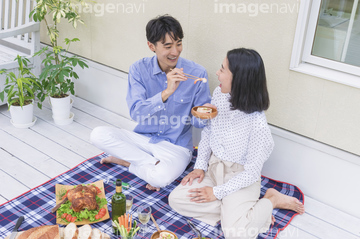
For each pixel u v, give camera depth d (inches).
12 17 141.9
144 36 121.3
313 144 100.0
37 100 145.3
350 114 93.3
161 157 102.2
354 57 92.1
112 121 135.3
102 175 108.0
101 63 136.9
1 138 122.5
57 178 105.7
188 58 115.2
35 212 93.0
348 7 89.6
